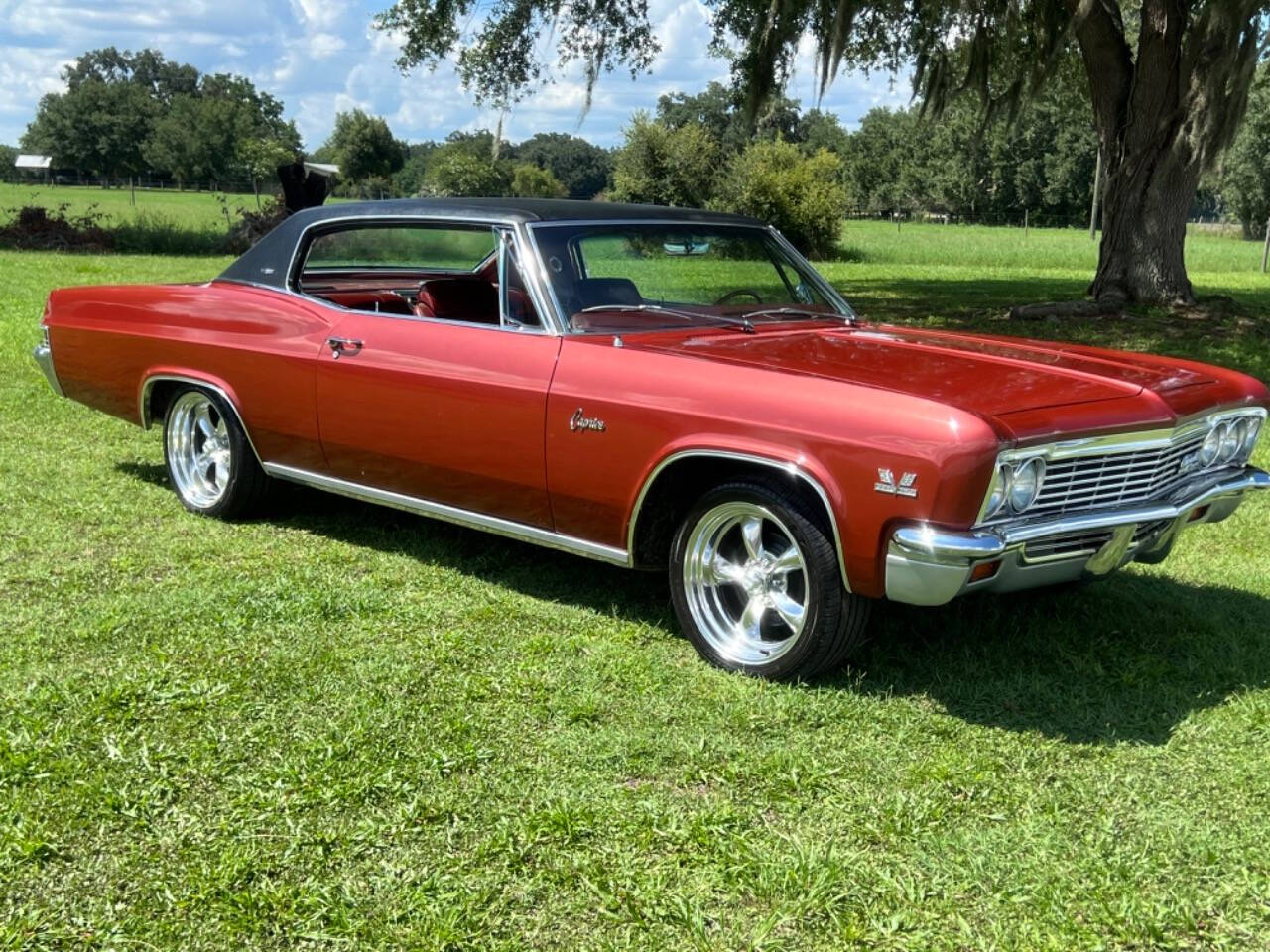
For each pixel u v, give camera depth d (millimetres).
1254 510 6566
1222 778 3406
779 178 38250
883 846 3018
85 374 6172
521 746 3508
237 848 2920
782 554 4043
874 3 15727
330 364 5051
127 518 5832
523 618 4578
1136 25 23250
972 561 3533
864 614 3895
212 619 4438
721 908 2742
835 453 3689
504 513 4660
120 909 2688
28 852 2871
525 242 4555
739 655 4117
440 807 3129
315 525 5793
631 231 4832
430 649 4223
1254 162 61094
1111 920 2705
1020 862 2943
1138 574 5375
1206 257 40594
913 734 3652
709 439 3943
